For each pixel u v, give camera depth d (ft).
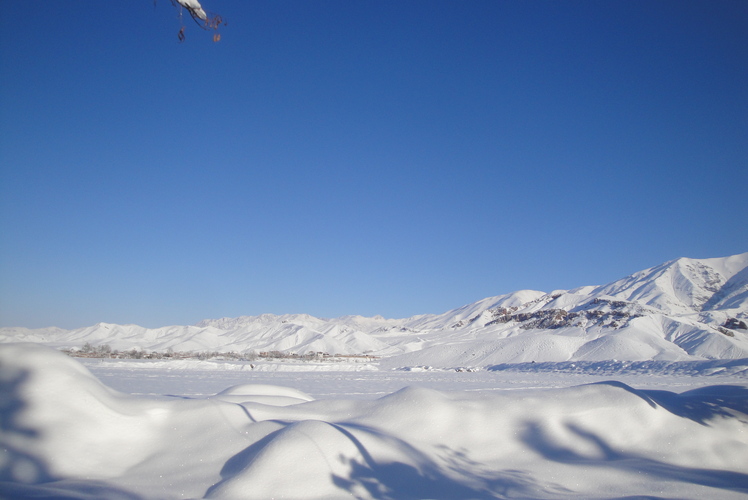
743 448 29.19
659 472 25.58
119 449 24.36
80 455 22.99
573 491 23.67
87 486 20.53
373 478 22.70
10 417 23.09
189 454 24.63
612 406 31.42
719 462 27.99
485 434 28.84
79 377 26.48
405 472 23.65
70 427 23.85
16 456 21.54
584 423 30.04
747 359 194.08
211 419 27.04
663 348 325.83
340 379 170.40
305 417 30.63
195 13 23.45
